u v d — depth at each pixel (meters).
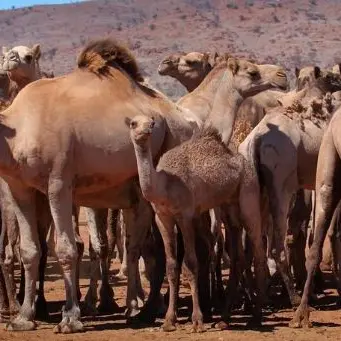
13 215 18.55
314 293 21.25
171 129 18.62
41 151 16.89
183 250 18.36
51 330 17.36
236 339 15.93
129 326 17.81
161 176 16.39
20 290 19.88
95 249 19.75
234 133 21.69
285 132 19.81
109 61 18.30
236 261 17.48
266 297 19.36
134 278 18.52
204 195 16.88
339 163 17.05
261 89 20.62
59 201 17.03
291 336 16.23
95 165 17.42
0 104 18.98
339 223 20.30
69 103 17.38
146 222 18.47
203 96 20.66
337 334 16.39
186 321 17.81
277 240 19.38
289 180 19.81
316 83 21.42
